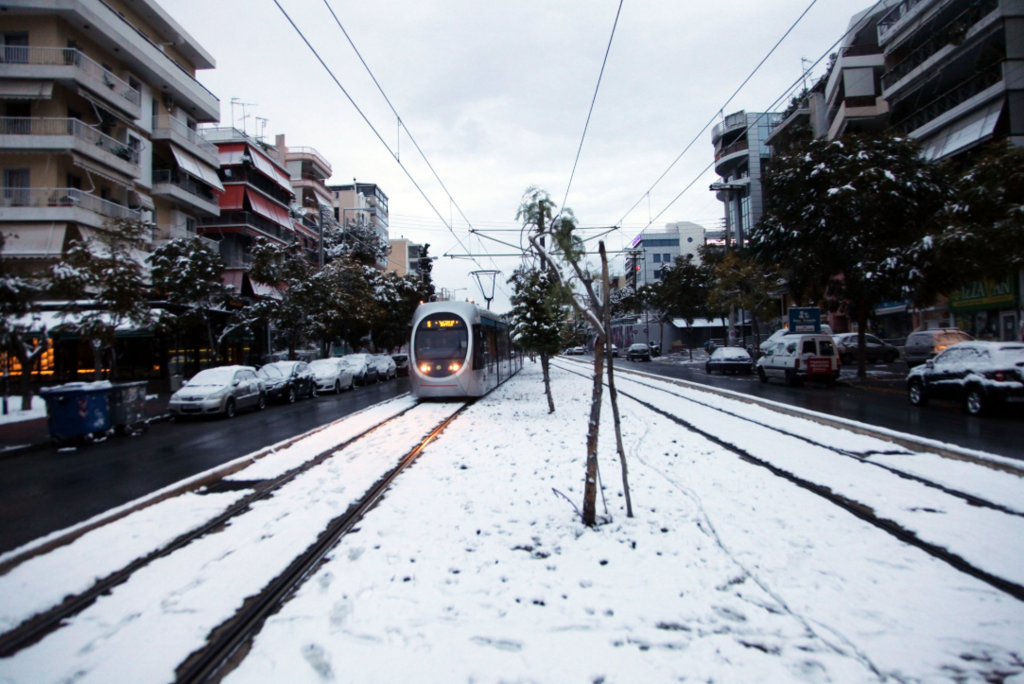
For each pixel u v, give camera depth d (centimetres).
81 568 533
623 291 6562
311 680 342
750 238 2631
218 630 413
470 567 501
